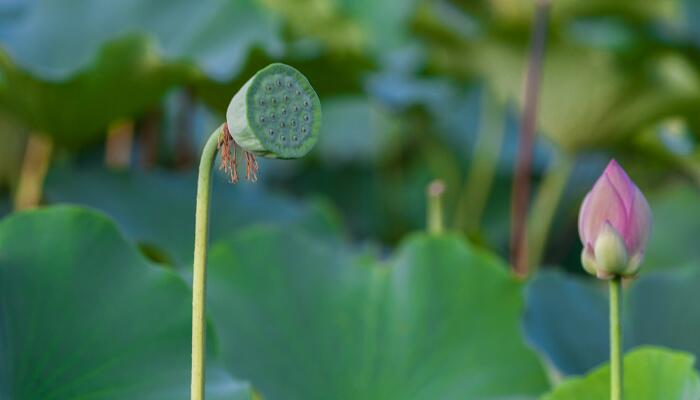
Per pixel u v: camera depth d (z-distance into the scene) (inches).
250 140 88.5
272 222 175.3
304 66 175.8
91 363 106.7
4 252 107.0
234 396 108.1
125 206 161.3
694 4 205.9
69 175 160.9
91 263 108.5
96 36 186.4
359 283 124.4
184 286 109.4
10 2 188.2
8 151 194.5
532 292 126.6
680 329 126.8
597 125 206.4
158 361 107.8
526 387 120.5
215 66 166.2
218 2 185.9
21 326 105.7
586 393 108.4
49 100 150.3
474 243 175.8
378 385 120.4
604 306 133.9
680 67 196.5
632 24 215.0
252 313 120.9
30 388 104.7
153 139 201.8
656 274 131.3
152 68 150.0
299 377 119.3
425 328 122.7
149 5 188.9
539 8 186.9
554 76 204.1
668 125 230.5
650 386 106.5
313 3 197.8
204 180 92.0
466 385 120.6
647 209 97.9
